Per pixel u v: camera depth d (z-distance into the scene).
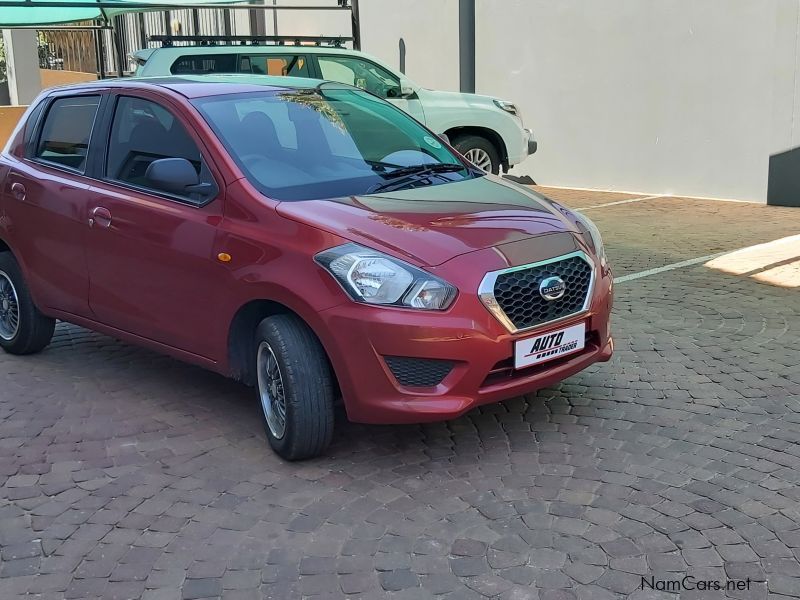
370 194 4.63
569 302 4.26
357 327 3.92
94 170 5.36
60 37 21.34
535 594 3.17
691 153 11.28
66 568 3.47
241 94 5.16
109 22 16.44
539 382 4.20
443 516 3.75
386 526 3.69
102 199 5.15
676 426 4.52
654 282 7.36
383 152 5.18
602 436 4.45
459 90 13.91
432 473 4.14
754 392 4.93
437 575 3.32
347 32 15.98
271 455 4.42
